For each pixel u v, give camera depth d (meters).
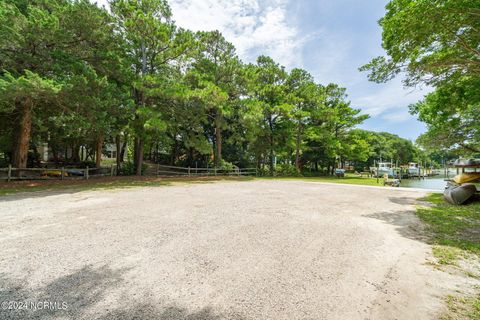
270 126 24.80
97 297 2.29
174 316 2.03
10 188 9.24
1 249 3.39
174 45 15.22
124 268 2.90
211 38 18.61
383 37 5.49
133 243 3.73
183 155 27.41
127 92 12.79
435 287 2.60
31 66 10.15
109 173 16.72
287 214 5.95
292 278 2.74
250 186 12.48
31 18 9.17
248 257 3.31
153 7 14.62
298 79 24.75
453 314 2.12
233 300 2.29
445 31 4.74
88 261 3.07
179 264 3.04
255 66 23.64
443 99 7.25
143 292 2.40
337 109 25.81
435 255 3.49
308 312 2.12
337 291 2.49
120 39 13.20
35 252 3.31
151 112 13.47
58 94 9.41
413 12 4.46
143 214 5.57
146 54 15.66
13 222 4.73
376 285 2.63
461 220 5.59
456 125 10.83
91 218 5.13
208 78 18.23
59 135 16.53
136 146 18.78
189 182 14.02
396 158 54.12
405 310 2.18
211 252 3.45
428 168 62.81
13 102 10.57
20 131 11.93
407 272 2.95
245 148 27.03
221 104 17.61
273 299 2.32
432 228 4.91
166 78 15.71
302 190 11.12
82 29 10.59
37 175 12.91
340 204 7.55
